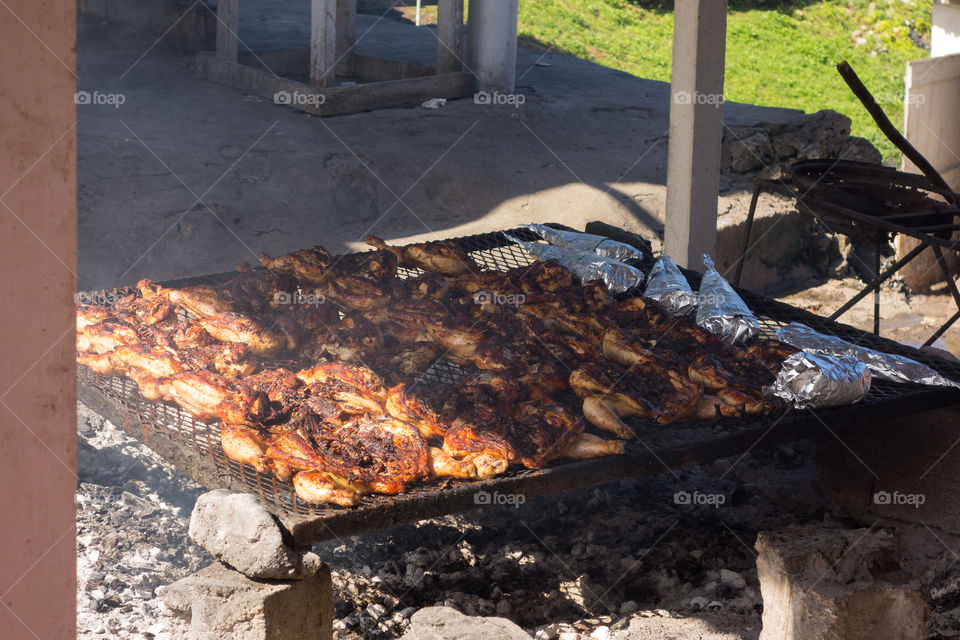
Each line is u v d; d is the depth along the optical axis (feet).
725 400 14.14
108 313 15.97
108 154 29.66
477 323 15.55
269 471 11.94
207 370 14.03
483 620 9.97
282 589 10.44
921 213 21.43
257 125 34.60
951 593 14.52
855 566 10.11
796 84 66.69
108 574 13.97
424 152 32.45
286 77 42.83
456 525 16.85
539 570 15.47
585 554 15.96
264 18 51.49
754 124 36.88
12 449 7.98
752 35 74.43
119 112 35.24
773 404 14.17
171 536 15.42
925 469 16.22
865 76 70.28
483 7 39.70
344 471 11.59
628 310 16.89
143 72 41.96
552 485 12.55
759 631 13.14
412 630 9.86
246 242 25.88
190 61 43.50
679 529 16.93
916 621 9.92
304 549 11.07
